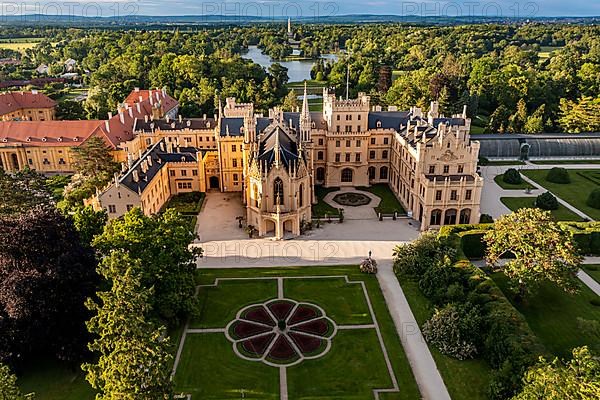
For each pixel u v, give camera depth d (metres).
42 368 74.69
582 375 54.03
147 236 83.56
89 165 141.25
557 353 78.50
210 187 153.75
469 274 92.31
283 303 91.94
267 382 72.75
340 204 141.25
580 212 136.25
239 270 103.88
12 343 68.19
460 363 76.31
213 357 77.75
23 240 72.38
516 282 89.12
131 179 121.62
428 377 73.75
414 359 77.50
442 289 90.56
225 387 71.69
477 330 79.25
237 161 148.00
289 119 156.75
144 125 170.75
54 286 70.69
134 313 54.72
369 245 115.69
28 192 117.75
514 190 154.00
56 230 76.94
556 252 87.00
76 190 133.50
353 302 92.56
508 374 67.12
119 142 161.62
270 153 120.31
